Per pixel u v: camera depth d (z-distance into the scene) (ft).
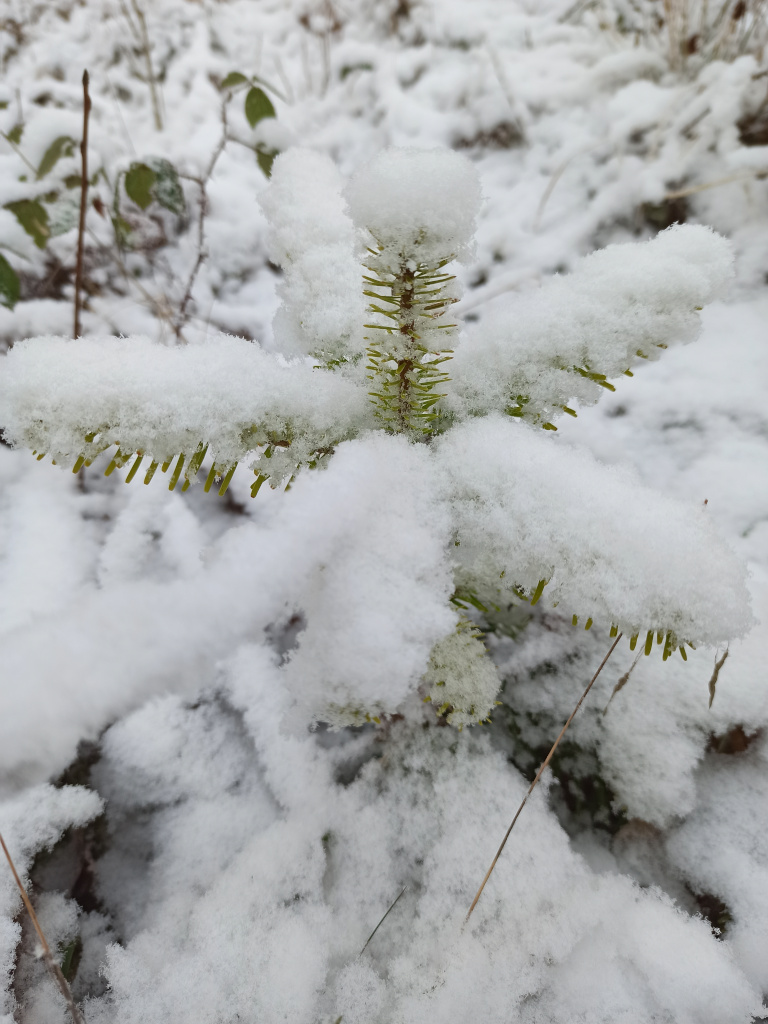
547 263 2.26
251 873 1.26
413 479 1.01
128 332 2.17
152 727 1.44
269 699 1.48
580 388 1.04
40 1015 1.14
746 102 2.20
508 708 1.44
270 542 0.85
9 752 0.74
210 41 3.56
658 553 0.86
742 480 1.70
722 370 1.92
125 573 1.73
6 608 1.61
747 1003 1.11
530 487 0.95
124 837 1.32
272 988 1.15
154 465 0.97
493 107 2.66
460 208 0.77
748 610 0.87
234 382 0.96
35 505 1.84
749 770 1.33
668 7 2.50
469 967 1.16
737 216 2.11
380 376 1.03
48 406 0.90
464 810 1.32
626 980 1.14
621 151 2.39
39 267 2.24
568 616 1.54
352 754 1.40
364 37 3.43
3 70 3.20
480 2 3.20
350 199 0.79
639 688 1.42
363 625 0.88
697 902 1.22
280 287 1.20
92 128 2.48
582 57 2.79
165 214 2.45
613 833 1.30
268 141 2.11
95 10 3.56
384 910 1.23
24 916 1.21
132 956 1.18
